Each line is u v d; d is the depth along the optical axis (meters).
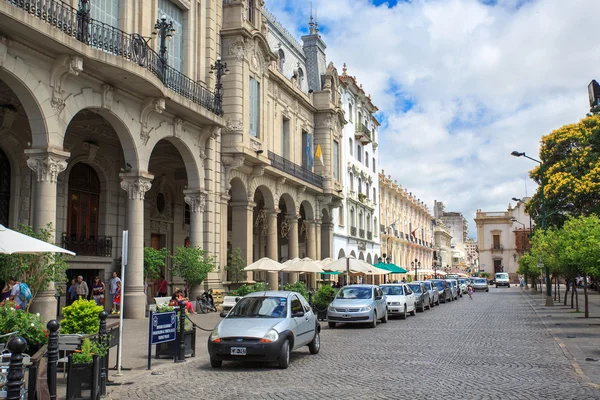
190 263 24.22
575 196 41.75
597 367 12.43
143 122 21.73
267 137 34.22
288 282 38.81
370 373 11.80
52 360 8.02
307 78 44.28
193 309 24.44
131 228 21.50
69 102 17.91
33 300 16.12
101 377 9.52
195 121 25.30
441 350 15.31
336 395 9.63
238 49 28.75
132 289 21.36
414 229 89.00
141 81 19.78
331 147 43.22
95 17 20.44
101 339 10.05
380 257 65.81
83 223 24.78
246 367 12.62
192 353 13.94
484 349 15.48
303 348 16.06
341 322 23.39
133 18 22.19
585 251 21.20
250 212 30.94
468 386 10.38
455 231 171.12
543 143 47.88
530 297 50.91
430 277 93.81
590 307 33.97
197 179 25.95
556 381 10.85
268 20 37.56
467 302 43.62
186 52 25.91
